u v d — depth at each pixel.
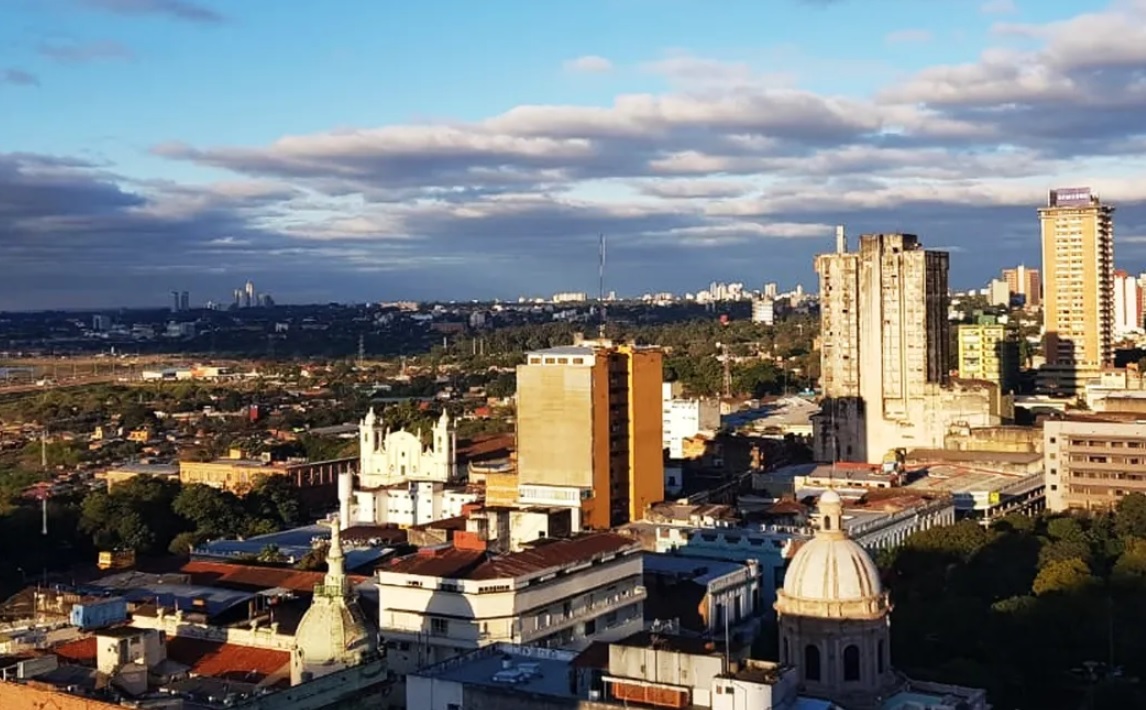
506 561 160.38
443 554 165.25
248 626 158.00
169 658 139.12
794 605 125.19
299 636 126.38
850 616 123.06
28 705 117.31
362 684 124.75
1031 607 180.62
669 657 113.88
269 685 128.75
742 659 118.94
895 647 170.62
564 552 167.75
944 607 180.38
